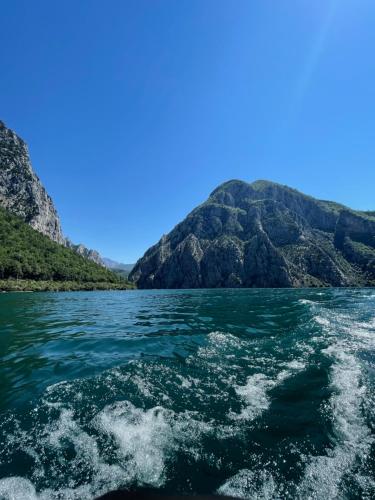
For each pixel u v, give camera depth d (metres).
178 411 6.71
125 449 5.33
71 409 6.84
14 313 27.41
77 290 111.94
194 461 5.00
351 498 4.18
